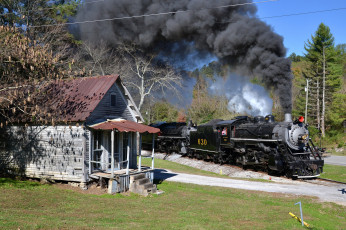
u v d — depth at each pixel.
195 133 26.44
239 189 14.43
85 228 7.55
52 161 14.18
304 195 13.02
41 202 10.29
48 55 15.25
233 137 21.34
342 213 10.87
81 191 13.09
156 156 31.08
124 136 16.03
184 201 12.12
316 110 44.94
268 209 10.88
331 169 20.98
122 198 12.31
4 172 15.41
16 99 14.12
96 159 14.23
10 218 7.88
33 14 26.70
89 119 13.59
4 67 14.96
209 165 22.86
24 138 14.94
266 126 18.39
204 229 8.20
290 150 17.00
